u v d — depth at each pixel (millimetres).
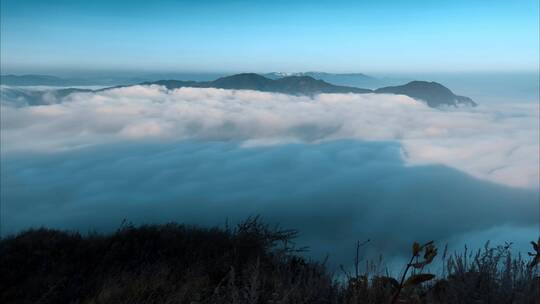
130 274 4617
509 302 2771
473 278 2873
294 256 4863
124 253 5172
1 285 4551
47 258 5090
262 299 3461
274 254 5078
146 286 4199
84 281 4637
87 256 5172
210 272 4699
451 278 2982
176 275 4680
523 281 2912
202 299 3906
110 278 4496
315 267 3607
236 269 4598
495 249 3043
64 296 4348
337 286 3354
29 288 4531
